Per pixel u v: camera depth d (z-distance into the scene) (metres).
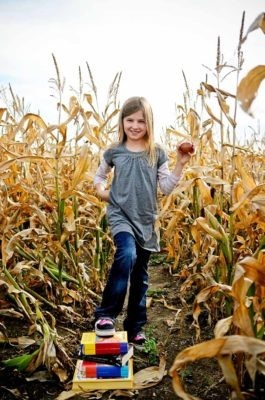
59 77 3.31
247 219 2.62
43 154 3.60
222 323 1.89
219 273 2.91
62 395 2.25
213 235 2.58
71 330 3.03
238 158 2.71
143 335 2.86
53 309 3.32
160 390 2.32
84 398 2.25
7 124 3.84
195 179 2.79
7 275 2.74
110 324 2.49
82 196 3.28
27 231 2.85
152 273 4.48
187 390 2.31
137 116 2.72
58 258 3.61
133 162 2.75
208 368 2.52
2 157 3.60
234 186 2.62
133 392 2.30
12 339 2.79
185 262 4.28
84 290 3.43
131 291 2.88
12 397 2.25
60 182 3.80
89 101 3.95
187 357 1.59
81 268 3.48
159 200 4.92
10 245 2.76
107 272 4.09
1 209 3.01
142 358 2.66
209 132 3.59
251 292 2.10
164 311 3.43
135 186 2.72
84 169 3.05
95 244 3.87
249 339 1.54
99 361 2.38
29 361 2.45
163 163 2.86
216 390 2.29
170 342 2.87
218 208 2.90
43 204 3.32
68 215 3.21
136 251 2.80
